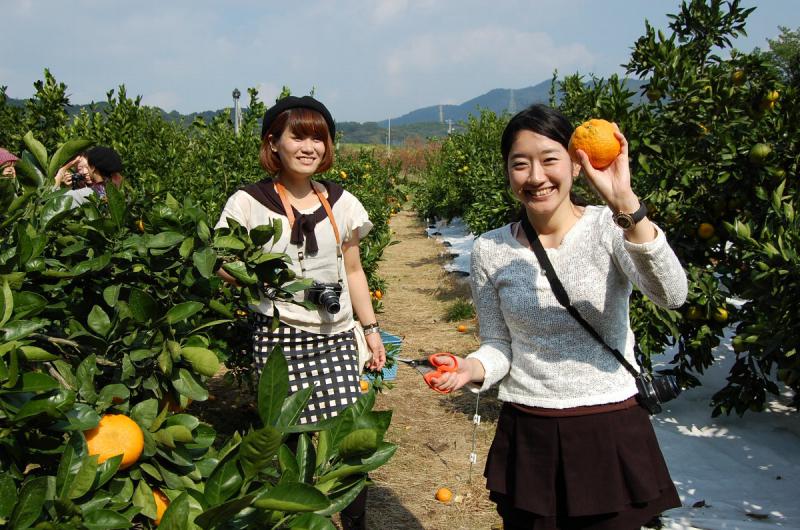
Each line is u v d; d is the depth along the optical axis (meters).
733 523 3.41
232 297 3.61
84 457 1.42
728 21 5.02
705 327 4.67
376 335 3.18
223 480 1.35
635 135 4.86
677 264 1.92
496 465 2.28
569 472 2.11
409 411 5.40
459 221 19.42
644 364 4.88
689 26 5.19
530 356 2.19
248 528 1.38
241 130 7.31
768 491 3.84
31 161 1.98
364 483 1.53
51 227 1.91
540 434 2.16
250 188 2.87
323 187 2.98
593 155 1.86
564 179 2.08
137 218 3.36
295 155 2.78
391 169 22.64
